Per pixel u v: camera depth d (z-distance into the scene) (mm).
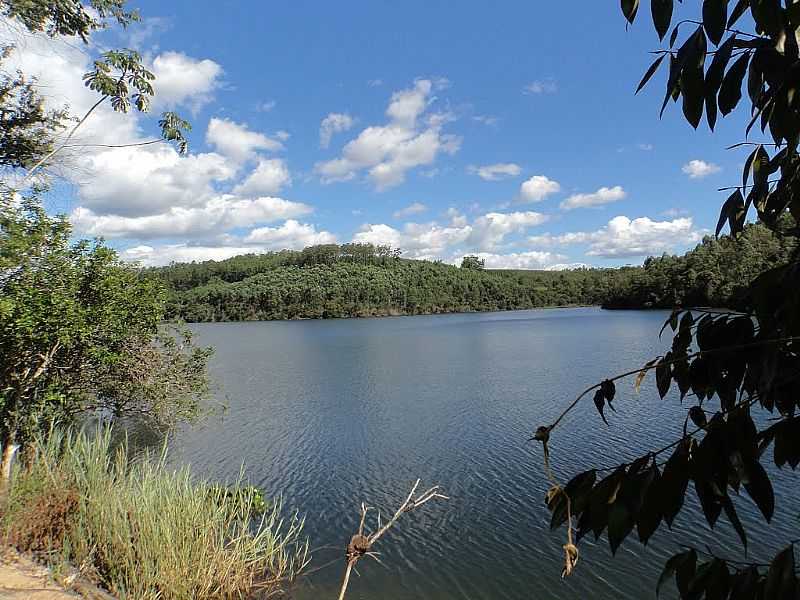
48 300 7418
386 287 131875
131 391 10180
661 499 1004
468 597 8430
